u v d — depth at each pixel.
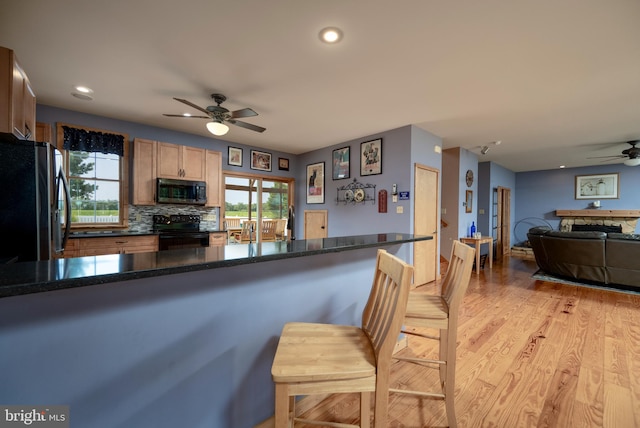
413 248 4.16
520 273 5.16
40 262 0.92
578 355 2.19
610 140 4.79
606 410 1.58
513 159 6.59
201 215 4.79
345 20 1.85
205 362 1.19
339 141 5.05
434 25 1.89
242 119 3.83
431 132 4.40
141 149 3.93
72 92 3.01
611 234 3.87
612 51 2.16
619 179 7.03
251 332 1.35
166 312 1.07
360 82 2.72
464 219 5.57
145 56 2.30
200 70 2.52
